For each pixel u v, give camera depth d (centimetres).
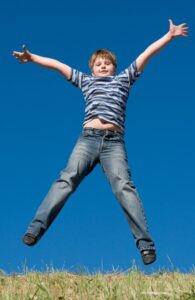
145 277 659
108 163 560
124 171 557
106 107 574
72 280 657
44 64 609
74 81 605
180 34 602
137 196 554
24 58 607
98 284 588
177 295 493
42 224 543
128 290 523
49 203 547
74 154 566
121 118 580
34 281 647
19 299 507
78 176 559
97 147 563
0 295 519
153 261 544
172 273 696
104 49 622
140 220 544
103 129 566
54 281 654
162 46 604
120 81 595
